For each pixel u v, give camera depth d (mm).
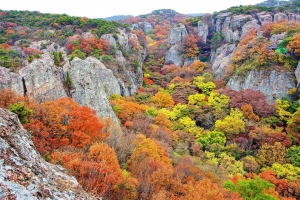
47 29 97688
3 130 12562
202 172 33375
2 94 28766
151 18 194375
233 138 49062
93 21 101562
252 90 63938
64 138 28250
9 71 36062
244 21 104562
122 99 63438
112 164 23641
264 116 55594
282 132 49688
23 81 36688
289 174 37969
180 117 58719
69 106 32875
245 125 51812
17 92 34781
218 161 42156
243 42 87938
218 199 22953
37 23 102938
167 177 25500
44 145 25266
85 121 30531
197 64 96000
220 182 32406
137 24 178375
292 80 63469
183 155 40188
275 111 55812
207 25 119625
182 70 92938
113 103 54812
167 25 178250
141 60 103312
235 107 59562
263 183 25562
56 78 41562
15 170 10703
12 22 100062
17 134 13391
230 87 73625
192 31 122188
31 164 12188
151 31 168250
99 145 25547
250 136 48156
